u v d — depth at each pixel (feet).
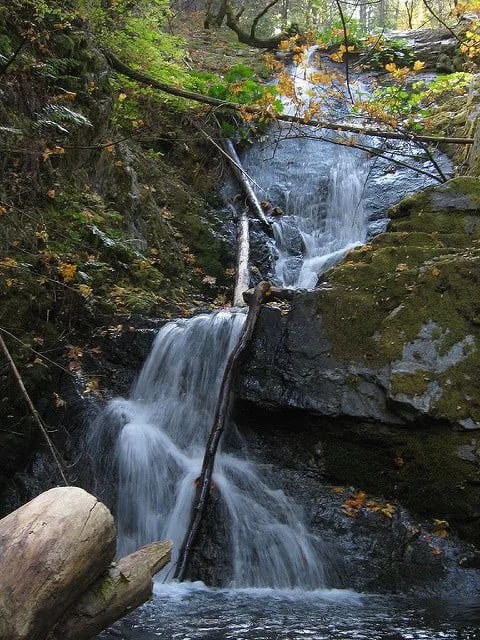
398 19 83.41
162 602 13.71
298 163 37.70
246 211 33.99
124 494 18.03
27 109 23.53
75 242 23.24
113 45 33.22
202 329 20.66
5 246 20.94
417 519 16.33
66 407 20.01
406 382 17.12
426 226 21.18
